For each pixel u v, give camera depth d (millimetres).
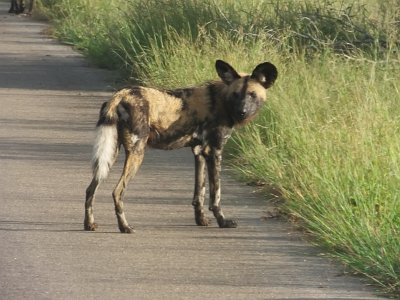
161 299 14320
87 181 22250
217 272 15805
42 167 23547
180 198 20984
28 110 31625
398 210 17906
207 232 18406
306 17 32438
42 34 59062
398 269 15562
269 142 23344
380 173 19000
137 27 39094
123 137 18391
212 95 19125
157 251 16969
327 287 15172
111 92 36188
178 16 37438
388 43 30141
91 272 15609
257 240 17875
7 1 93625
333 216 17625
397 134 20750
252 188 21828
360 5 34594
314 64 28328
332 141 20719
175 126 18875
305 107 24031
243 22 35469
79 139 27047
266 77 19406
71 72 41406
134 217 19312
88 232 18141
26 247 17031
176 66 31875
